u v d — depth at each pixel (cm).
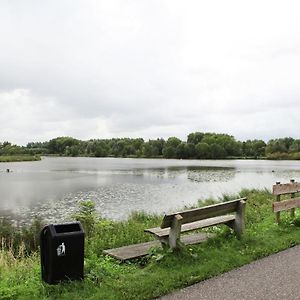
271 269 629
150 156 17900
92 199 2659
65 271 538
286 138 16212
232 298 502
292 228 939
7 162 11919
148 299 507
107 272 593
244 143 17150
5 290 519
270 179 4412
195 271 603
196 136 17775
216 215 756
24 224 1767
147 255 689
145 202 2467
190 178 4659
